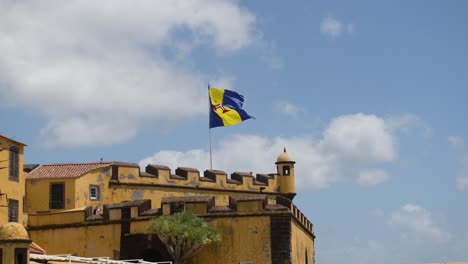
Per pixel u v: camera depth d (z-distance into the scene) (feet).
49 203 233.14
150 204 224.53
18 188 206.08
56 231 223.71
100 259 158.81
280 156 303.07
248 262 210.18
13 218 202.28
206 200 216.95
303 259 247.91
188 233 203.72
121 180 245.65
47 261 142.61
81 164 244.42
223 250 212.43
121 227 218.79
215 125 277.64
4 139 197.57
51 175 235.81
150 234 214.69
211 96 279.28
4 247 117.91
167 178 257.14
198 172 268.00
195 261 213.46
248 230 212.02
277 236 209.97
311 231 281.95
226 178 277.64
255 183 289.33
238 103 278.46
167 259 212.84
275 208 211.82
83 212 222.69
